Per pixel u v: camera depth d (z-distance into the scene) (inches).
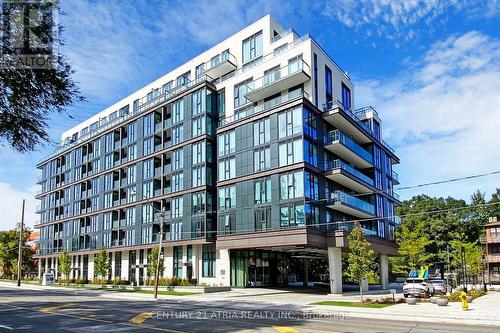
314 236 1504.7
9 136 435.8
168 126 2119.8
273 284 1962.4
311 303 1139.9
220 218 1759.4
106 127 2568.9
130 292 1695.4
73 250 2716.5
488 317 794.2
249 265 1839.3
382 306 1034.7
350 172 1732.3
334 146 1686.8
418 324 700.7
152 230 2102.6
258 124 1696.6
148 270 1950.1
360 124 1895.9
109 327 629.9
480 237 2847.0
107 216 2450.8
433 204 3243.1
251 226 1632.6
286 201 1539.1
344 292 1632.6
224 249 1777.8
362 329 617.6
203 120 1927.9
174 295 1508.4
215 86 1996.8
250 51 1942.7
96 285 2183.8
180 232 1940.2
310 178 1556.3
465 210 3243.1
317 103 1696.6
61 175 3004.4
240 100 1884.8
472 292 1561.3
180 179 1995.6
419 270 1852.9
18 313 834.2
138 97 2511.1
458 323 733.9
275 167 1594.5
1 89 408.8
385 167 2210.9
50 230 3038.9
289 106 1593.3
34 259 3292.3
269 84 1704.0
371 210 1927.9
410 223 3090.6
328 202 1651.1
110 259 2405.3
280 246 1576.0
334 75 1900.8
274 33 1915.6
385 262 1950.1
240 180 1710.1
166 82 2329.0
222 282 1787.6
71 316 782.5
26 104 424.5
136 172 2272.4
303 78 1651.1
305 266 2148.1
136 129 2326.5
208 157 1897.1
